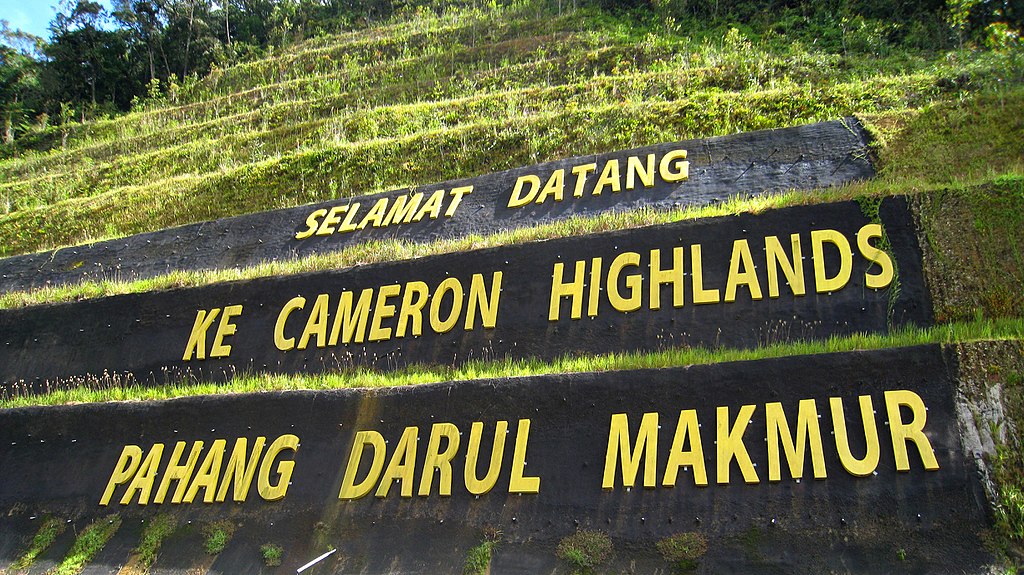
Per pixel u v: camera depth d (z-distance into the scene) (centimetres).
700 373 1455
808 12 3762
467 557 1382
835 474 1275
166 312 2225
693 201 2108
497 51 4156
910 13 3506
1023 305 1474
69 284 2616
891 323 1548
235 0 6556
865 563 1170
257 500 1628
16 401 2088
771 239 1748
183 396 1888
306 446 1667
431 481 1523
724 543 1259
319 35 5747
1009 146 1945
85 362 2203
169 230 2752
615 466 1409
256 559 1516
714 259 1772
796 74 3025
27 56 6344
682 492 1343
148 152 3916
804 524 1239
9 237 3164
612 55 3666
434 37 4744
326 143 3309
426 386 1652
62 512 1759
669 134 2606
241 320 2120
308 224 2545
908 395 1308
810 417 1337
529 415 1529
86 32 5753
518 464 1473
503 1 5262
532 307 1850
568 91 3322
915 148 2045
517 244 1983
